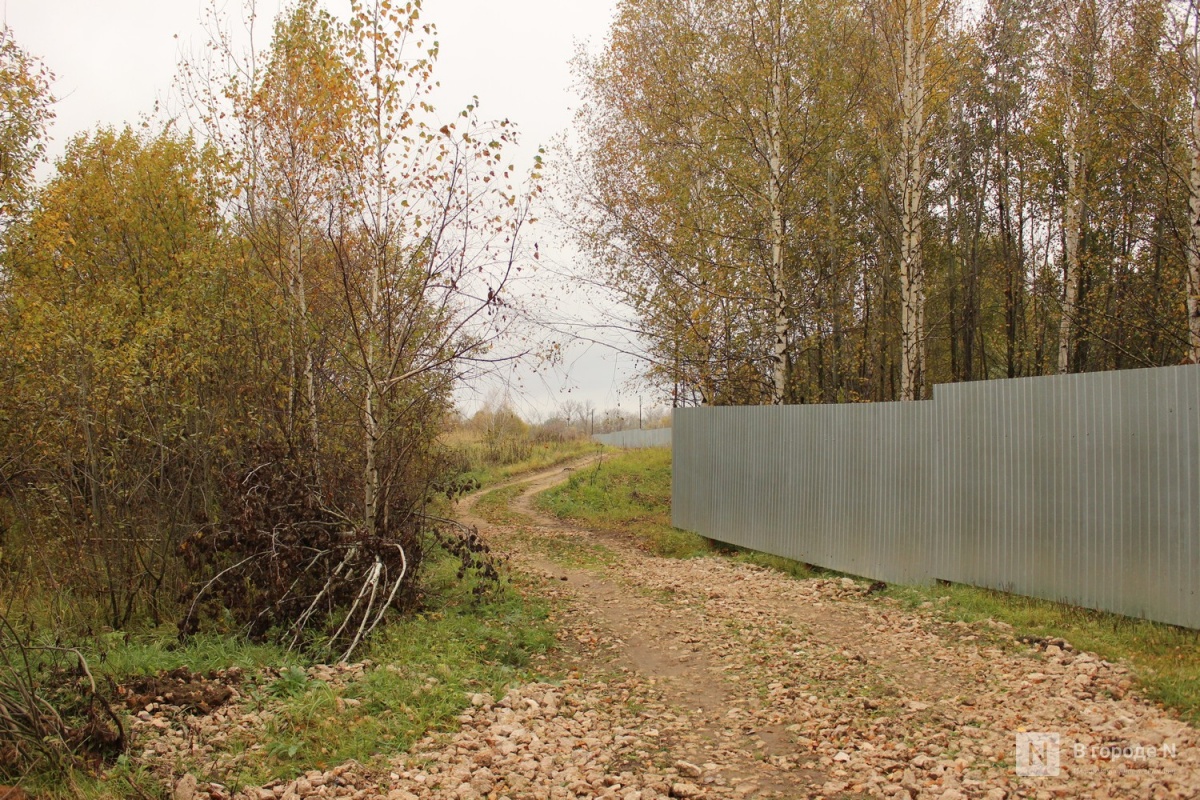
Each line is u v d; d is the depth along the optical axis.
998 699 5.88
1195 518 6.99
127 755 4.61
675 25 17.38
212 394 10.22
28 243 11.59
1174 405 7.20
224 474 9.60
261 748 4.87
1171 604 7.18
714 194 16.95
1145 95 15.76
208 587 8.14
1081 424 8.11
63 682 5.57
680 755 5.22
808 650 7.66
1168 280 17.84
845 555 11.77
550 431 49.56
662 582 11.76
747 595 10.59
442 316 10.31
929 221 20.80
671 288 17.03
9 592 8.42
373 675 6.28
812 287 17.86
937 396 10.08
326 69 9.79
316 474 9.62
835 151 18.78
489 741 5.21
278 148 10.48
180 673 6.11
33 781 4.32
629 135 18.41
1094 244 20.12
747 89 15.53
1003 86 20.00
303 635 7.74
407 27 9.34
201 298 10.38
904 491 10.62
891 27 14.91
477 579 11.18
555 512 21.95
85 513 8.85
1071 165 16.86
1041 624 7.74
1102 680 6.05
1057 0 16.92
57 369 8.81
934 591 9.62
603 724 5.84
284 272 10.70
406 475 10.70
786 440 13.38
